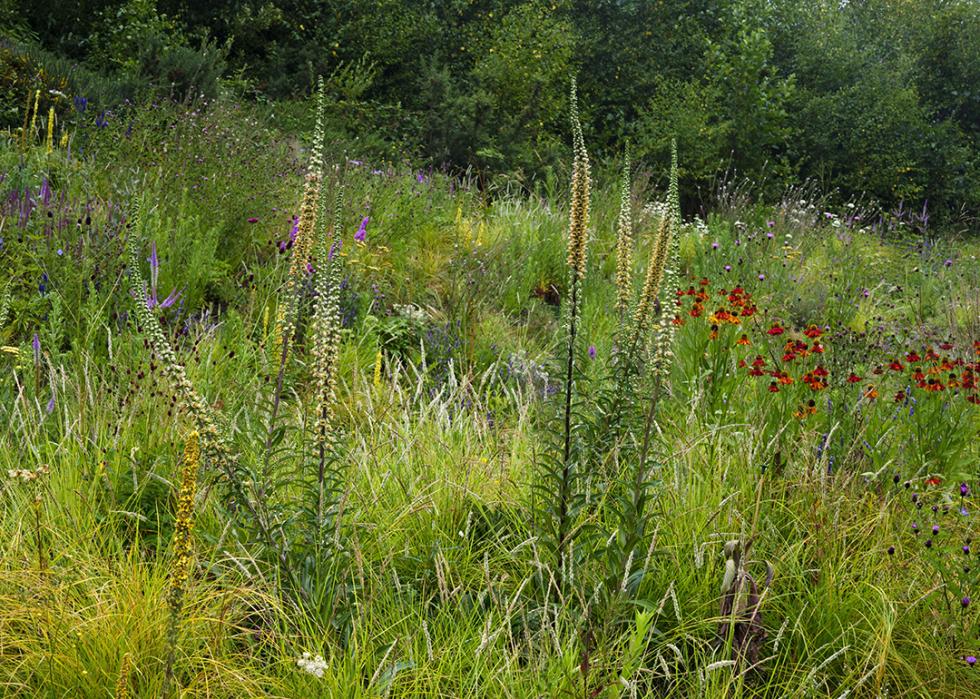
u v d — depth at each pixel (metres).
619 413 3.94
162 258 6.33
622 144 18.97
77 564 3.45
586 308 7.41
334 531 3.62
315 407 4.13
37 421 4.46
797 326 9.24
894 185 21.20
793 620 3.79
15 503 3.77
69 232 6.09
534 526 3.91
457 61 19.00
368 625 3.35
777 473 4.72
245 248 7.41
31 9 15.78
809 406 5.17
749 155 18.33
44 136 9.27
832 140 21.50
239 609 3.39
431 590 3.89
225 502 3.57
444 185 11.16
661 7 21.41
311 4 18.86
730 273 9.21
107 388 4.72
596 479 3.97
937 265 12.88
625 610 3.61
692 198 18.20
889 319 9.55
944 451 5.11
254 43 18.06
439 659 3.27
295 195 8.35
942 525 4.33
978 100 25.25
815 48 23.47
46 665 3.06
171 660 2.57
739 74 18.59
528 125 15.97
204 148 8.40
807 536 4.25
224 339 5.74
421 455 4.63
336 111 16.06
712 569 3.95
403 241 8.62
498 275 8.39
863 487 4.65
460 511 4.31
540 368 6.46
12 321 5.32
